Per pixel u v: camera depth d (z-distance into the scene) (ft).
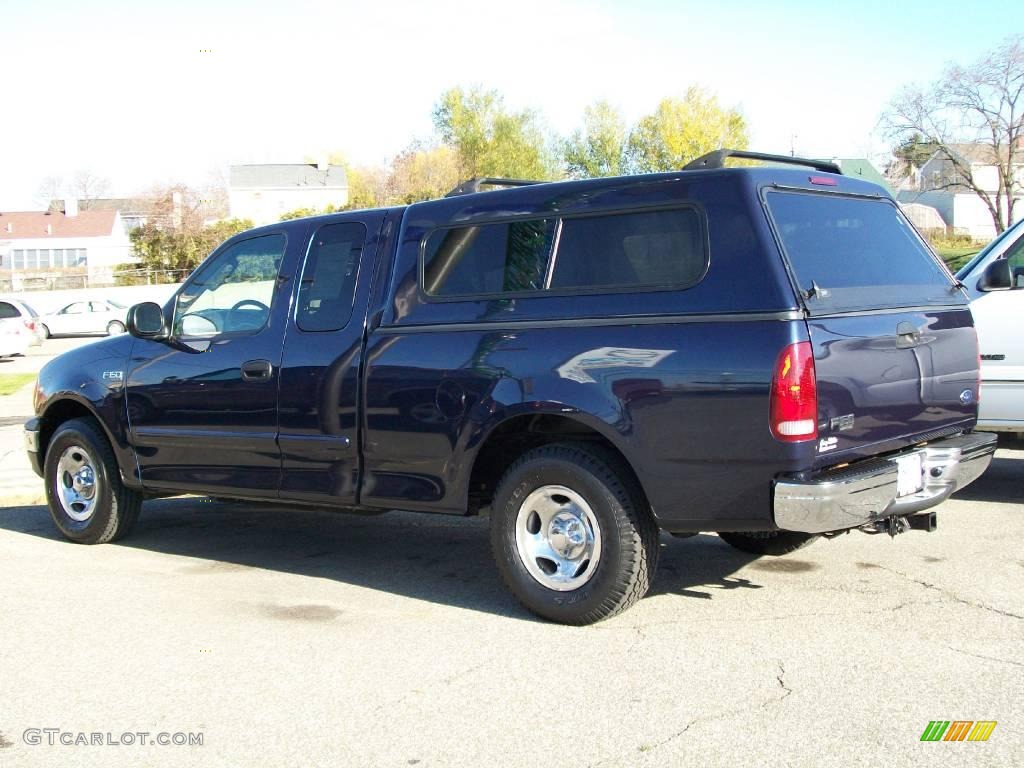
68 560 22.24
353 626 17.19
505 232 17.46
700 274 15.29
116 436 22.66
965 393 18.16
